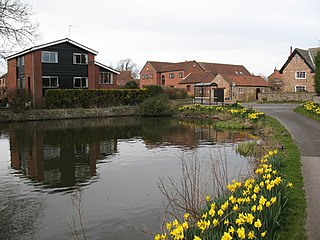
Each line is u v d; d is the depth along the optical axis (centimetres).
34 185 1059
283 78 5041
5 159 1437
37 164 1344
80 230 729
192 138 1988
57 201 911
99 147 1720
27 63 3688
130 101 3888
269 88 5425
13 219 796
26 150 1644
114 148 1689
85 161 1393
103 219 784
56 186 1047
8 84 4306
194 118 3247
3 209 859
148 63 7706
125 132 2297
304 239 506
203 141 1867
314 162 988
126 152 1580
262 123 2175
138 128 2527
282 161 948
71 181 1100
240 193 634
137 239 680
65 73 3709
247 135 2048
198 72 6612
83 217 798
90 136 2112
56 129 2472
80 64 3809
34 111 3105
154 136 2095
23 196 955
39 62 3538
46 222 775
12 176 1167
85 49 3806
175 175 1146
